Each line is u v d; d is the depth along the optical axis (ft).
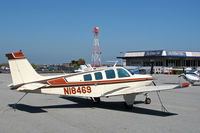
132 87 29.43
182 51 166.71
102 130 17.99
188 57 167.02
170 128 18.86
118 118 22.39
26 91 24.32
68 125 19.40
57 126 19.03
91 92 27.27
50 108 27.61
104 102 32.78
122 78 29.25
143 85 30.78
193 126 19.60
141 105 30.55
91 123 20.20
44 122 20.36
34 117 22.36
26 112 24.90
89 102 32.60
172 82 72.84
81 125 19.45
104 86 28.02
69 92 26.05
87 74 27.17
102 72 28.17
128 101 26.94
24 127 18.63
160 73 147.33
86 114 24.16
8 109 26.63
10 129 18.02
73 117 22.57
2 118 21.80
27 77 25.23
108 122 20.66
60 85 25.61
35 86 23.49
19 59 24.93
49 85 24.99
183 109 27.71
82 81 26.68
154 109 27.63
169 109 27.66
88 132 17.42
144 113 25.09
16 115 23.25
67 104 30.71
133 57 185.78
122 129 18.38
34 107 28.22
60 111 25.70
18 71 24.86
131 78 29.84
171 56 162.81
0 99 35.17
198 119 22.33
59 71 179.01
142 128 18.76
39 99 35.45
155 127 19.12
